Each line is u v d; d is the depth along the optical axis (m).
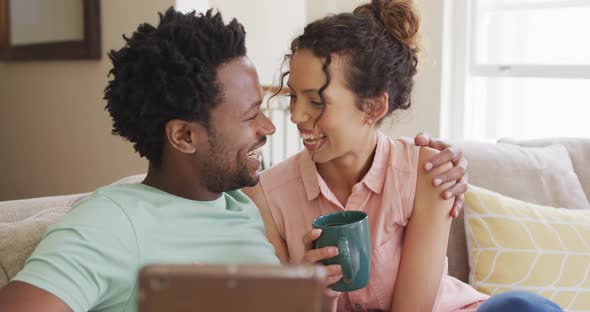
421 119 2.88
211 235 1.07
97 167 3.10
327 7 3.22
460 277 1.74
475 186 1.79
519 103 2.72
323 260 0.94
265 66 3.63
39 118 3.53
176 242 1.01
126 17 2.75
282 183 1.30
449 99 2.83
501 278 1.62
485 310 0.99
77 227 0.91
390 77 1.17
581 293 1.59
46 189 3.56
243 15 3.48
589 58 2.47
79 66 3.12
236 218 1.13
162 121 1.01
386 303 1.29
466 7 2.75
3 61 3.74
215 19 1.04
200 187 1.07
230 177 1.05
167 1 2.51
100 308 0.96
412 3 1.21
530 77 2.64
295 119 1.15
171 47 0.98
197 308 0.47
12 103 3.80
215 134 1.02
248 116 1.04
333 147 1.18
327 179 1.30
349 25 1.12
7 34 3.66
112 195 1.00
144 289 0.47
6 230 1.17
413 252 1.24
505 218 1.66
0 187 4.01
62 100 3.30
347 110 1.14
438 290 1.25
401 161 1.27
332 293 0.97
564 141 1.99
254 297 0.47
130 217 0.97
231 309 0.47
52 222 1.22
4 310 0.81
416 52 1.26
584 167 1.93
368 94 1.14
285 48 3.68
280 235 1.30
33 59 3.41
